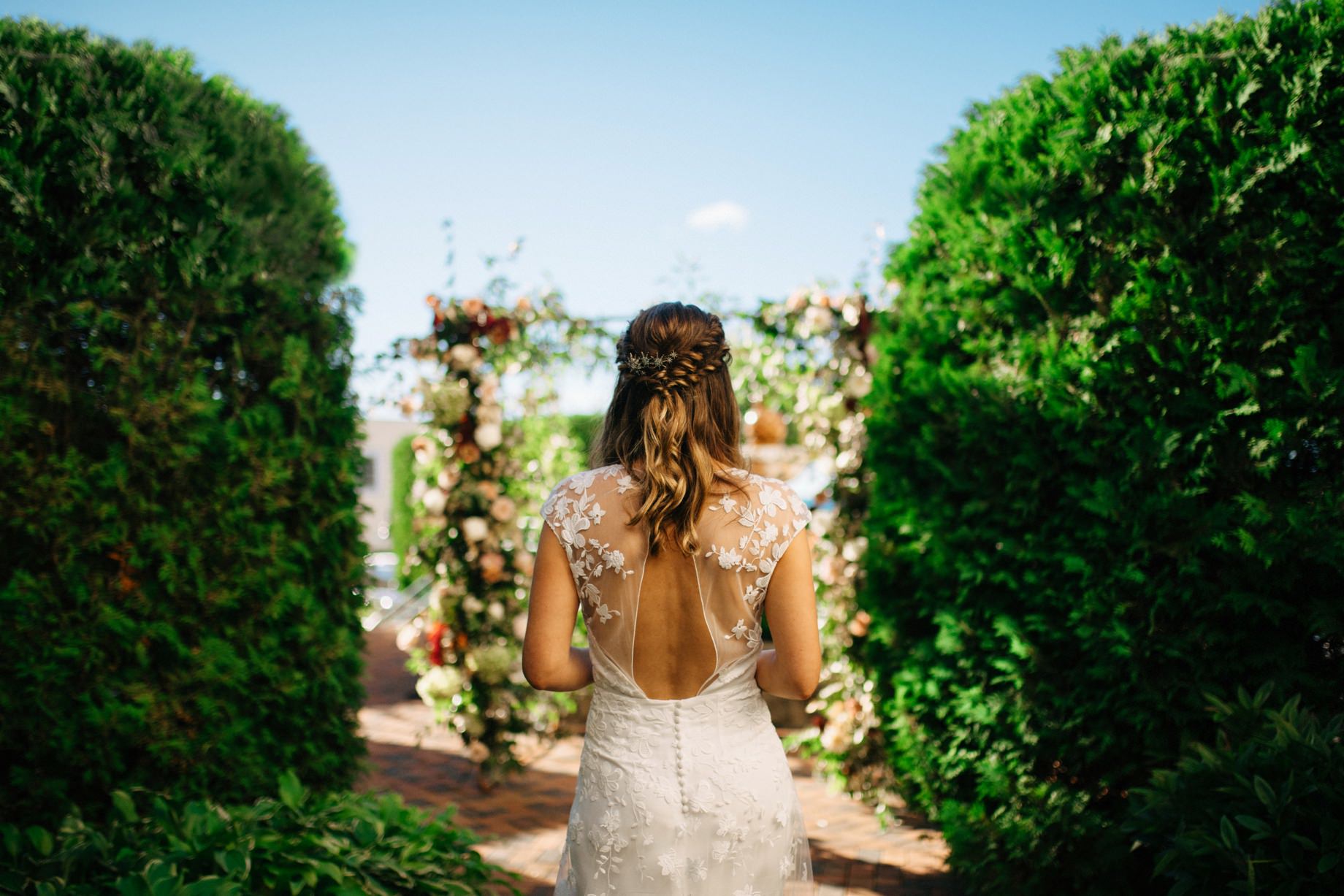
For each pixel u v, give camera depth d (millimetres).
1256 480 3004
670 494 1804
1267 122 2969
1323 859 2213
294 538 3611
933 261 4051
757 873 1883
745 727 1920
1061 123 3393
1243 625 3002
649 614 1870
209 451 3396
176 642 3252
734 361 5660
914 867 4242
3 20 3234
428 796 5352
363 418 3938
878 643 4246
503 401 5742
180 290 3371
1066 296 3398
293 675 3496
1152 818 2758
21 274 3152
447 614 5531
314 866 2604
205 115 3512
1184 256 3123
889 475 4098
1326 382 2838
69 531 3162
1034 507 3369
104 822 3238
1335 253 2861
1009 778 3455
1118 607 3137
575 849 1914
